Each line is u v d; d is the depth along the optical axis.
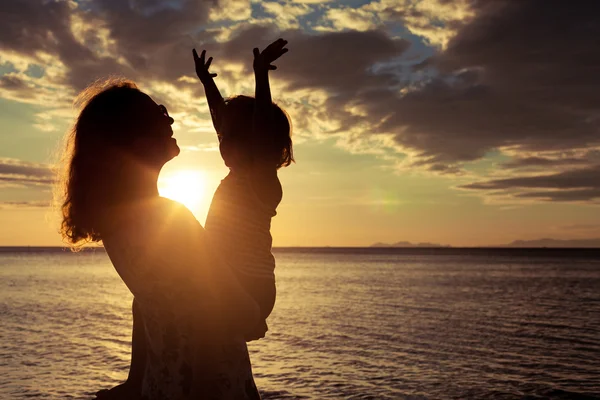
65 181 1.99
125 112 1.91
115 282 70.31
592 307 40.81
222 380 1.91
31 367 18.84
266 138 2.11
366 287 62.88
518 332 28.06
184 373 1.87
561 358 21.09
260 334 2.11
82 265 139.25
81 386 16.23
